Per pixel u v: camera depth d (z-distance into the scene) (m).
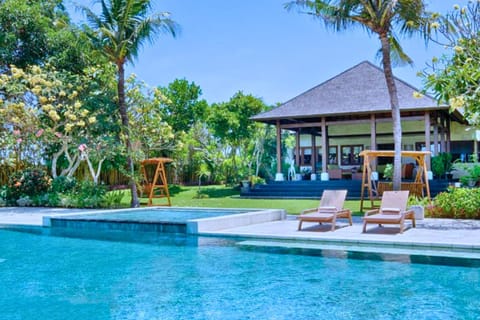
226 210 15.43
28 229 13.29
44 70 21.08
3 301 5.84
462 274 6.78
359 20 15.36
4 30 22.20
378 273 6.95
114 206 19.72
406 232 10.14
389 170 21.83
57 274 7.33
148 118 23.12
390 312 5.11
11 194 21.42
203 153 34.44
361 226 11.54
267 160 37.34
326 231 10.63
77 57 23.16
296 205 19.09
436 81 11.07
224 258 8.38
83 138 20.16
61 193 20.61
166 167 31.98
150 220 12.09
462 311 5.11
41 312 5.38
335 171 25.00
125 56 19.28
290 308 5.34
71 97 20.00
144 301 5.75
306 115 23.45
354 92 24.44
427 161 21.64
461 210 12.92
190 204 21.05
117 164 26.05
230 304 5.54
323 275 6.91
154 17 18.50
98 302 5.74
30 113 19.73
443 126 24.81
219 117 30.83
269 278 6.80
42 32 23.23
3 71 23.03
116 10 18.62
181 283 6.60
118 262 8.23
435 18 12.66
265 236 10.13
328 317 4.99
